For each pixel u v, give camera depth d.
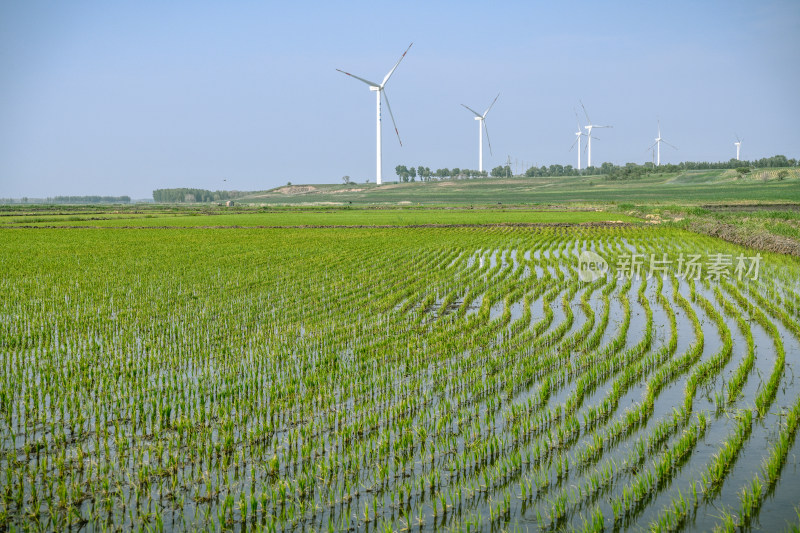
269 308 26.59
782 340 20.72
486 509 10.78
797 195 162.12
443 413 14.63
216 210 135.12
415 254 46.53
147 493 11.16
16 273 37.09
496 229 73.00
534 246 51.56
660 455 12.52
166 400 15.38
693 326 22.91
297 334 22.20
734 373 17.34
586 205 135.75
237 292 30.56
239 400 15.27
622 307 26.59
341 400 15.43
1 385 16.33
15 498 10.89
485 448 12.39
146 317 24.80
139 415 14.41
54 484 11.36
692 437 13.12
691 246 48.28
